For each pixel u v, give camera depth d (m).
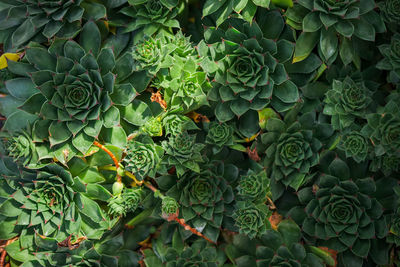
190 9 0.68
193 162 0.64
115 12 0.67
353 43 0.67
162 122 0.64
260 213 0.65
